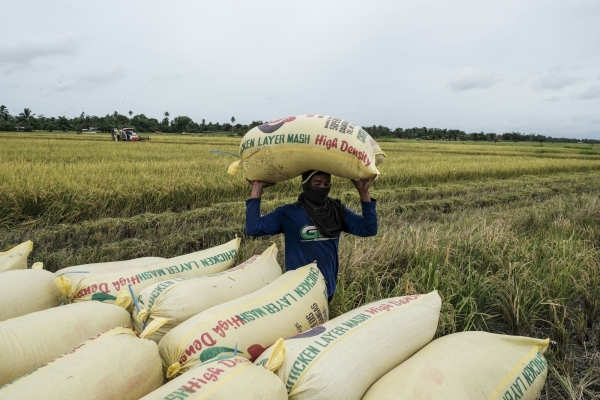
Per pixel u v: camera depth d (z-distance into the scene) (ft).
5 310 7.36
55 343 6.25
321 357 6.02
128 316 7.47
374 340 6.81
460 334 7.77
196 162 47.67
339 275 13.33
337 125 8.04
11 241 19.24
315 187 8.58
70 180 29.12
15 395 4.85
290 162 8.30
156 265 9.80
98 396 5.26
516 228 23.27
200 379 5.24
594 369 9.96
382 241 16.56
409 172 45.37
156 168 40.19
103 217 24.70
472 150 124.88
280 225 8.92
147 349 6.03
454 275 13.28
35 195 23.63
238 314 7.17
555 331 11.56
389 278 14.61
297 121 8.21
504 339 7.51
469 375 6.43
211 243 20.33
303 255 8.91
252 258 10.43
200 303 7.78
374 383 6.56
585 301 13.47
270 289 8.07
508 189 44.57
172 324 7.38
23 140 102.42
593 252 16.98
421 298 8.34
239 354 6.70
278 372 5.98
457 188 41.52
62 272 9.18
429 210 30.60
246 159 8.60
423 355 7.04
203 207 28.86
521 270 14.40
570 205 30.58
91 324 6.78
